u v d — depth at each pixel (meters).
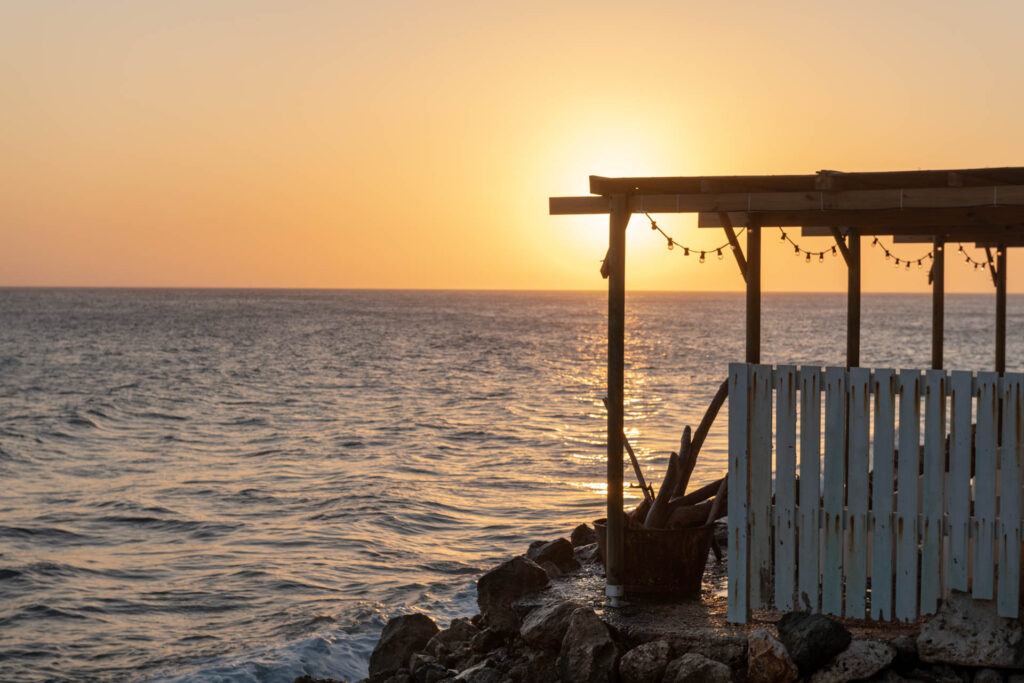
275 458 27.25
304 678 9.80
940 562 7.00
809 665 6.62
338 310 199.12
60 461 27.08
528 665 7.56
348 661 11.66
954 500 6.79
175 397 45.38
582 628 7.23
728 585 7.40
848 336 10.70
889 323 142.25
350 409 40.06
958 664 6.49
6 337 94.50
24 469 25.66
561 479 22.89
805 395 7.18
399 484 22.45
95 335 100.44
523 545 16.88
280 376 57.16
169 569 15.78
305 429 33.69
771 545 7.38
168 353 76.75
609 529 7.92
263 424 35.38
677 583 8.19
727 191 7.48
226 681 10.98
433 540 17.36
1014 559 6.61
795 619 6.88
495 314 191.38
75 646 12.46
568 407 40.09
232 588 14.70
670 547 8.15
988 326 130.62
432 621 10.34
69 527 18.78
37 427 34.12
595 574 9.15
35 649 12.34
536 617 7.77
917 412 6.87
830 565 7.17
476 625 9.94
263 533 18.06
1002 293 12.91
